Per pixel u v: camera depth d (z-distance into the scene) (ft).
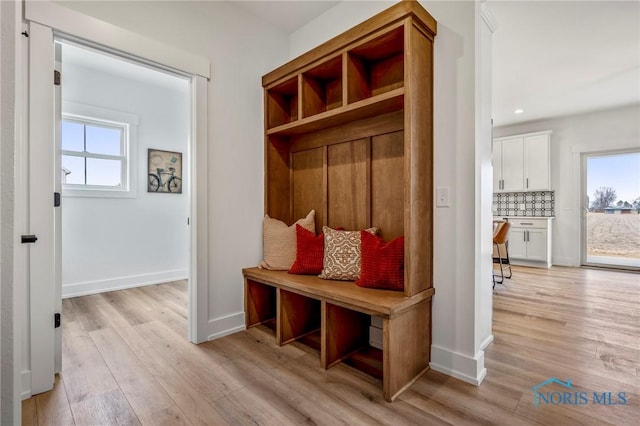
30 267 5.49
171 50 7.20
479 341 6.17
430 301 6.44
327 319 6.39
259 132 9.06
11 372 1.90
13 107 1.89
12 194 1.88
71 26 5.89
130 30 6.64
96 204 12.14
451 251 6.21
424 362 6.31
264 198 9.07
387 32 6.17
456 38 6.12
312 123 8.02
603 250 17.30
